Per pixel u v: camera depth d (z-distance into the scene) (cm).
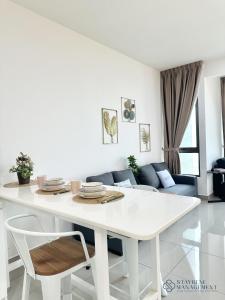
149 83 486
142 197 172
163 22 312
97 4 267
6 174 250
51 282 139
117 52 405
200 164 496
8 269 218
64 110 312
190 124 512
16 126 259
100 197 169
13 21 259
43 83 288
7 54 253
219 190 505
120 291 199
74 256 155
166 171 462
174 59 452
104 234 127
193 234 323
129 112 429
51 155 295
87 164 345
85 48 345
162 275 230
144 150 468
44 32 290
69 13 284
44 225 277
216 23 318
